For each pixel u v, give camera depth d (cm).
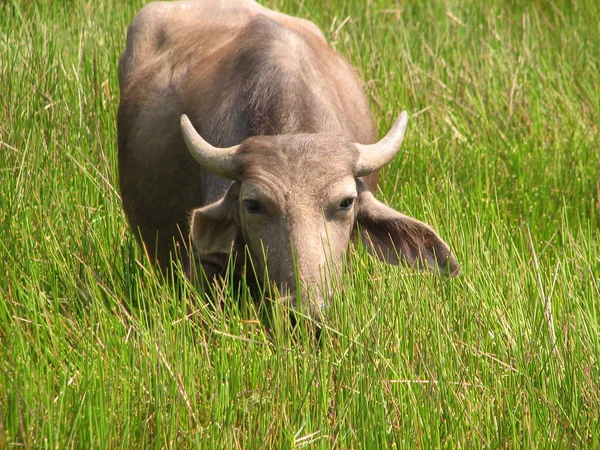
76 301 1166
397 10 2084
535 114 1780
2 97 1516
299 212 968
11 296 1145
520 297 1162
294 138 1008
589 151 1664
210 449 914
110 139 1496
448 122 1714
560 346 1073
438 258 1109
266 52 1139
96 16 1795
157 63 1297
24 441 870
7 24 1719
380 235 1103
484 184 1578
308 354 991
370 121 1270
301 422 955
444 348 1054
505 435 959
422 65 1902
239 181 1019
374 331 1054
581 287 1193
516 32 2083
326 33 1934
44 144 1445
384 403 970
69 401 944
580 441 957
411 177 1513
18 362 998
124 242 1310
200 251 1068
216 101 1162
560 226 1477
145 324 1091
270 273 985
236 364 1001
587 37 2105
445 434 964
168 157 1206
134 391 962
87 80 1627
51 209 1326
